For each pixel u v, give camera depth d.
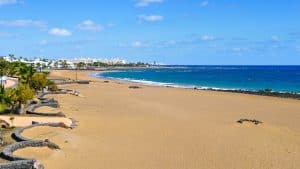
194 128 48.38
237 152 37.38
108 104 70.81
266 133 46.38
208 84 147.38
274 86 135.38
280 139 43.41
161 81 164.25
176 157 35.22
